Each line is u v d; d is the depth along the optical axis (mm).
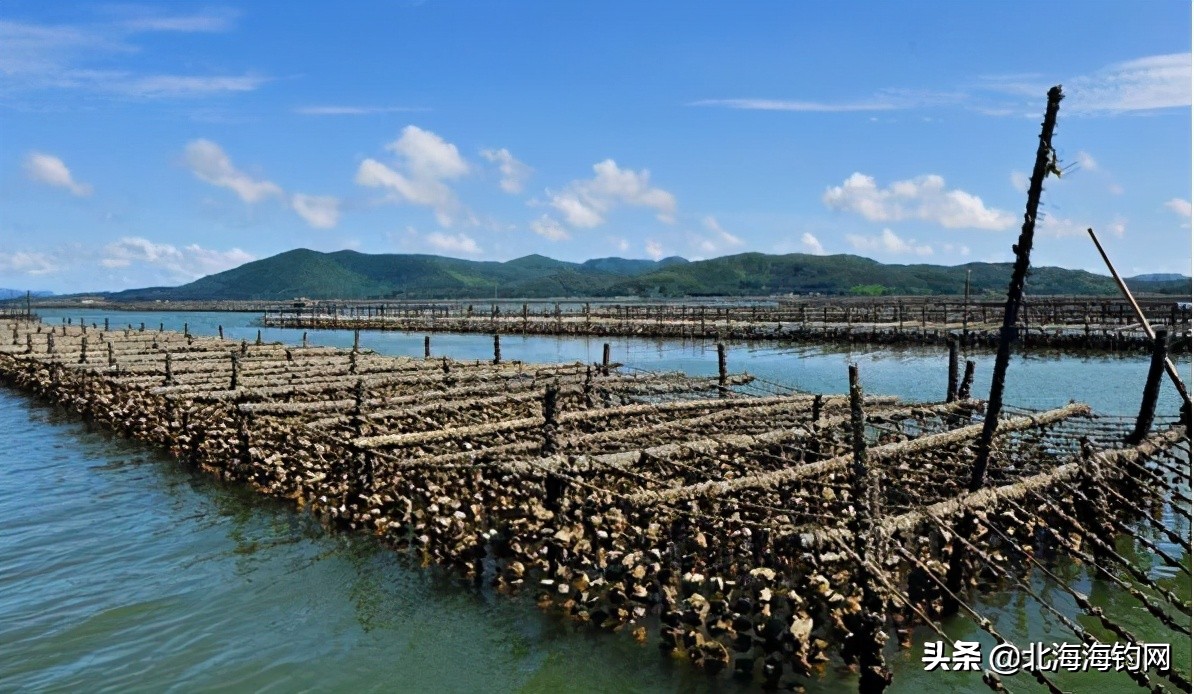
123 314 171375
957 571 12297
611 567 12078
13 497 19516
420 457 16922
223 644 11797
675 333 75875
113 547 15859
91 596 13523
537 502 14961
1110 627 10242
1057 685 10438
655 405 21797
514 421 19484
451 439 18703
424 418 22547
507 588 13289
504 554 13984
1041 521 13391
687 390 28781
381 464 17406
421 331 97500
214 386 27172
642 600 11961
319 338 88188
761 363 51938
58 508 18531
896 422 21250
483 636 11828
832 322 80688
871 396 24109
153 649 11672
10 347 48594
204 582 14062
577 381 28172
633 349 65625
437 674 10844
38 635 12125
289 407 22156
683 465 15148
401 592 13445
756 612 10953
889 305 101250
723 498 12812
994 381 12695
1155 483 15508
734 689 10164
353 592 13500
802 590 11109
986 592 13125
